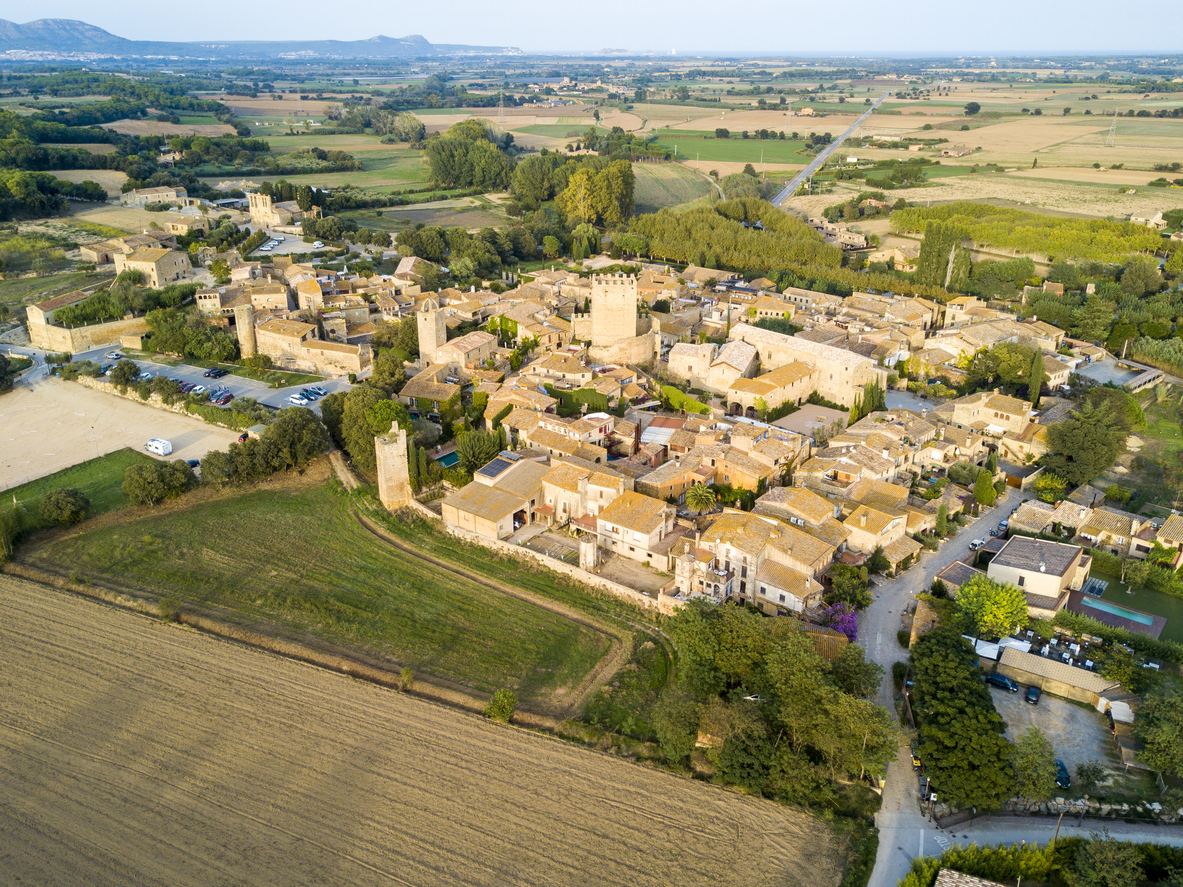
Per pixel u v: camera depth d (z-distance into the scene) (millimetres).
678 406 179375
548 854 82750
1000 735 91812
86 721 100062
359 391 163250
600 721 100500
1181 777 90000
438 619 119875
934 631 106625
